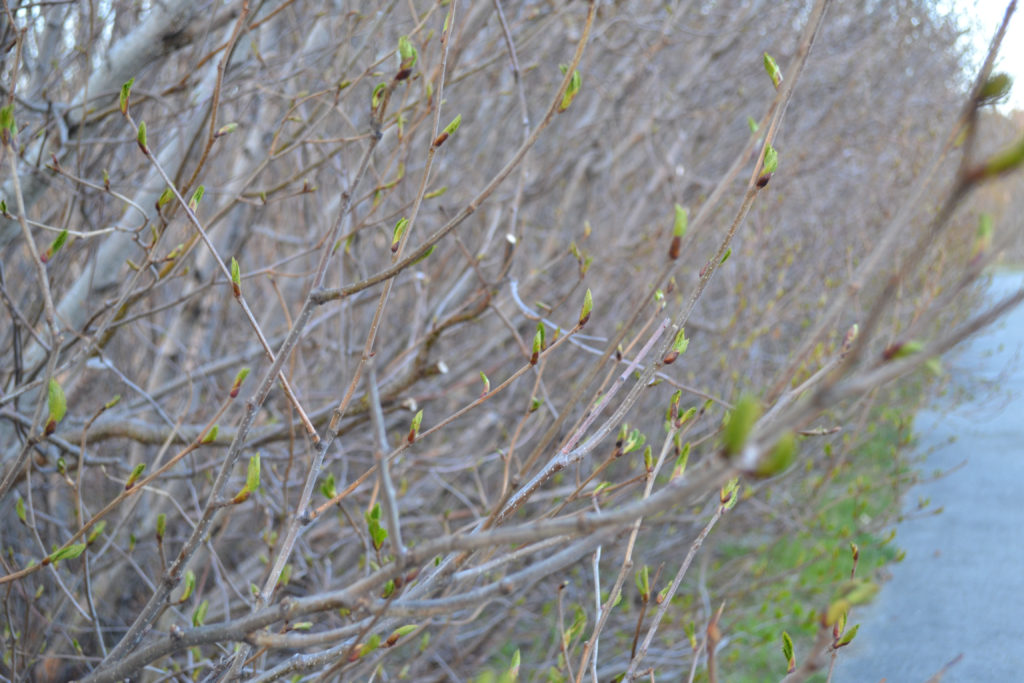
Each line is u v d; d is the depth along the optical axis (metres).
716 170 7.05
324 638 1.26
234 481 3.98
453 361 4.98
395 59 3.81
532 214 6.05
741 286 4.98
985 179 0.69
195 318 4.20
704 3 6.51
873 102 7.85
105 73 2.89
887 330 5.48
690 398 5.40
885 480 5.79
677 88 6.05
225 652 2.12
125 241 3.14
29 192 2.77
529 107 5.49
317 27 4.08
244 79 3.59
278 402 4.00
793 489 6.07
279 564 1.63
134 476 1.67
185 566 1.62
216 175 4.39
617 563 5.24
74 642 2.37
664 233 4.91
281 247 5.06
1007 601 5.46
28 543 3.59
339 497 1.68
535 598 4.90
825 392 0.68
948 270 6.51
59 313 2.96
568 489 3.85
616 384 1.77
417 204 1.57
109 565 3.72
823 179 7.41
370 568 2.58
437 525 4.88
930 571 5.96
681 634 4.47
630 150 6.53
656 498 0.82
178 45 2.91
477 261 3.05
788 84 1.44
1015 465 8.45
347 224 3.52
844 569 5.36
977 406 10.48
